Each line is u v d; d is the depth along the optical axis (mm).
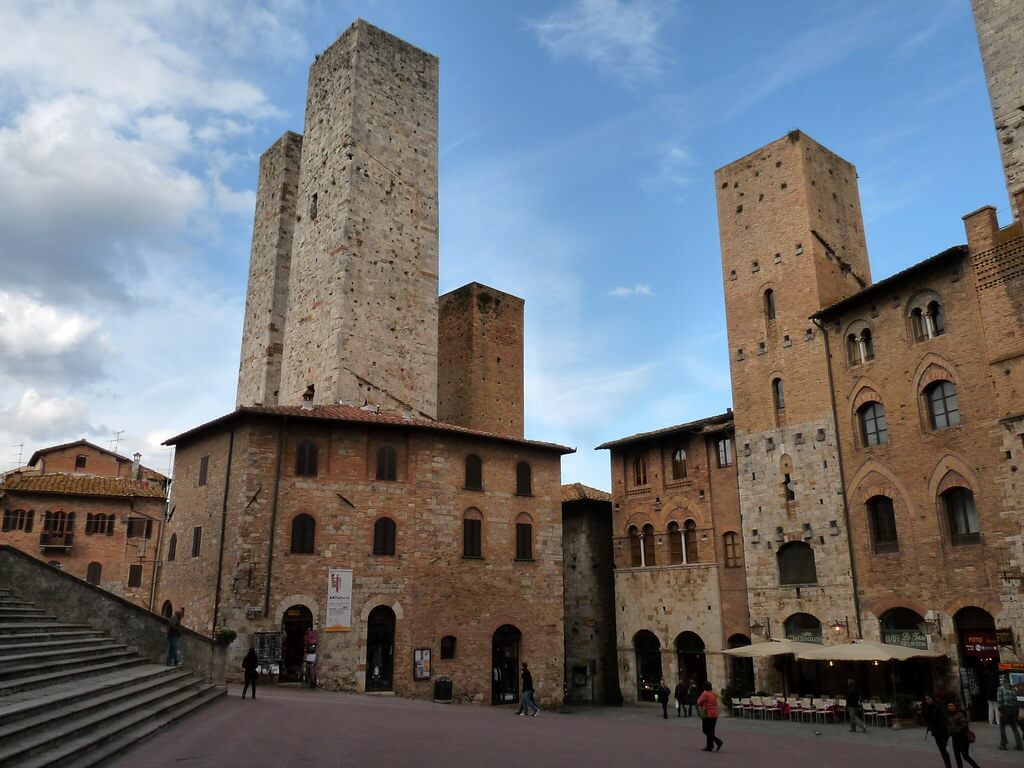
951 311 35562
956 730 20625
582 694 52969
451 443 46219
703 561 47250
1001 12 35531
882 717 33938
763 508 43625
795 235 45281
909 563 36000
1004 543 32219
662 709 45469
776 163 47312
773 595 42281
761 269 46688
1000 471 32719
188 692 26906
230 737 20891
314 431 42500
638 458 53000
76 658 23453
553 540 49156
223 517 40469
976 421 33938
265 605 38719
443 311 64250
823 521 40406
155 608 45469
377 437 44094
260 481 40375
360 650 40281
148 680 25109
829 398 41281
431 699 41438
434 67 60500
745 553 44156
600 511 57031
